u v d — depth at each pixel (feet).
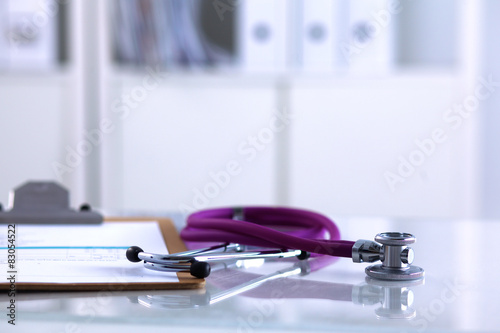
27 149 8.27
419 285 1.48
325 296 1.35
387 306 1.25
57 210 2.57
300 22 7.84
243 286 1.46
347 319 1.15
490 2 8.37
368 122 8.07
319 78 8.02
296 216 2.61
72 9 8.09
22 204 2.58
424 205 8.15
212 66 8.09
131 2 8.07
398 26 8.02
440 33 8.02
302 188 8.20
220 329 1.12
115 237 2.17
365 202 8.17
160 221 2.67
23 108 8.22
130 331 1.14
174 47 8.11
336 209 8.20
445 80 8.02
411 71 8.04
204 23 8.04
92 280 1.41
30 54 8.17
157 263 1.52
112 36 8.12
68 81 8.18
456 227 2.74
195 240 2.00
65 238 2.14
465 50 7.98
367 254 1.63
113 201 8.29
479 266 1.76
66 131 8.25
